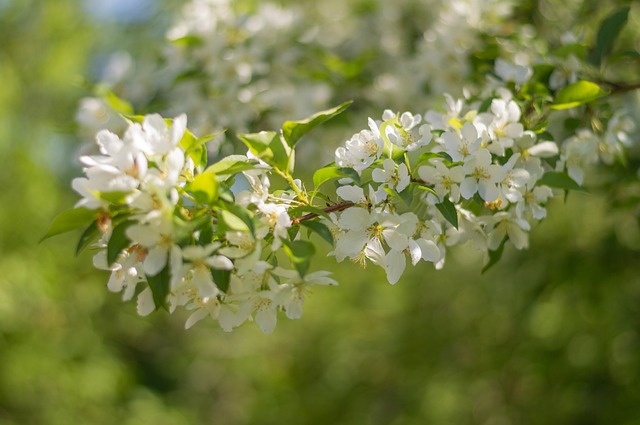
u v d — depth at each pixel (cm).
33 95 834
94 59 908
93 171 198
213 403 1184
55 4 866
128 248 211
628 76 457
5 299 694
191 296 217
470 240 264
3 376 722
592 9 458
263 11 450
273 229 214
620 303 564
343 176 226
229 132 413
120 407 806
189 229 192
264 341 974
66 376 742
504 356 685
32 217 740
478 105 306
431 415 755
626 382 580
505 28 443
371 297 825
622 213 502
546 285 583
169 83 434
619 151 324
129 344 1030
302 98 434
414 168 234
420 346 762
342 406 812
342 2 641
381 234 227
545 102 316
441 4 493
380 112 466
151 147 203
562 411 632
